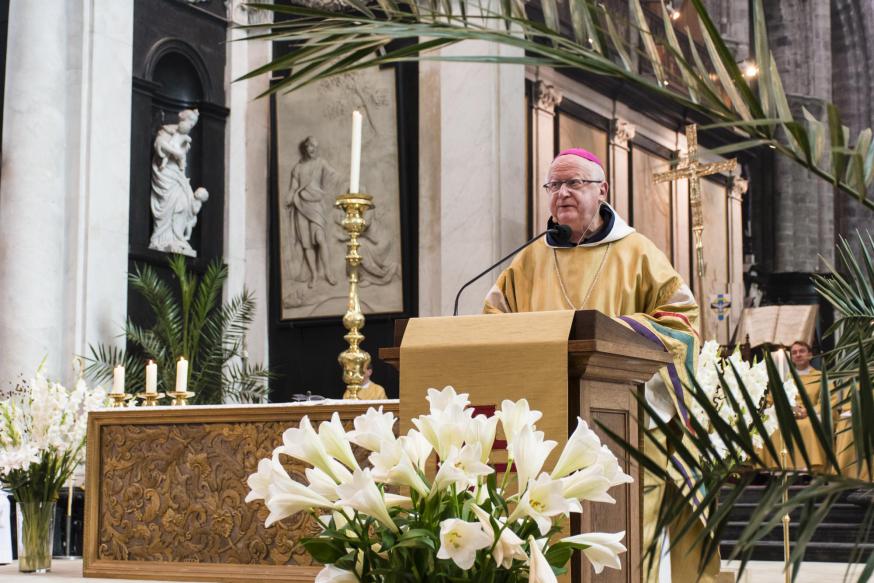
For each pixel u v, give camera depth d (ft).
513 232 41.60
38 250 38.99
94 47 40.60
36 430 17.66
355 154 19.76
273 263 47.19
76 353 39.27
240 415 15.89
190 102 45.73
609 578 10.46
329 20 7.82
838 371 11.15
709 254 69.15
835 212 81.76
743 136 71.31
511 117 41.93
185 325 41.45
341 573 7.16
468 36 7.28
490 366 10.13
